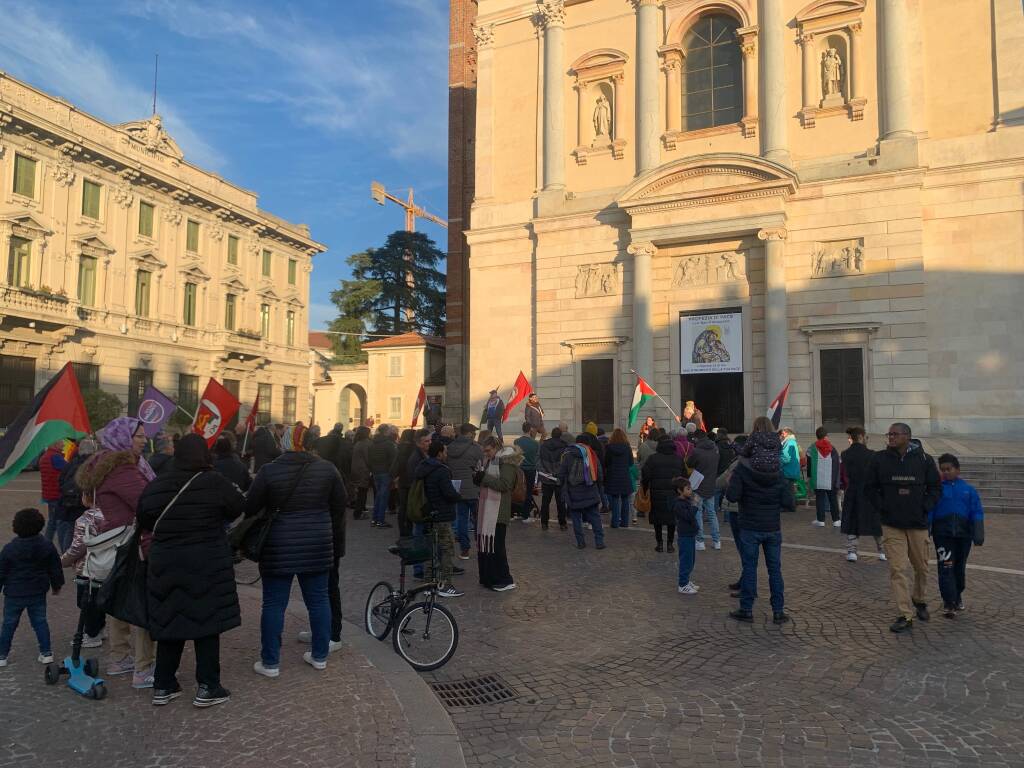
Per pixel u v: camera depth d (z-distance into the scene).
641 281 26.38
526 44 30.50
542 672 6.54
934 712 5.52
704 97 27.36
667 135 27.22
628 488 14.61
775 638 7.43
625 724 5.40
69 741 4.89
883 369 23.36
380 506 15.01
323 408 49.28
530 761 4.83
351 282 56.69
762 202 24.53
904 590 7.62
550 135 29.25
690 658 6.86
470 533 13.48
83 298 35.28
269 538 6.13
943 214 23.41
